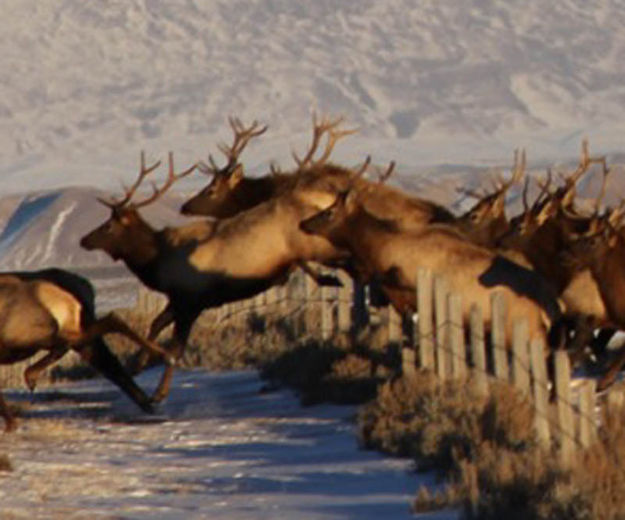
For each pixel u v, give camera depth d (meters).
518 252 87.56
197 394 102.25
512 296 81.88
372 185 97.00
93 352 91.12
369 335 103.31
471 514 53.78
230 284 97.62
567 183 87.94
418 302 81.56
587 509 51.44
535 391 64.19
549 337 82.88
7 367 120.75
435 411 71.81
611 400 64.44
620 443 58.72
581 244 81.75
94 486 64.75
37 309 82.19
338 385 91.88
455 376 78.44
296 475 66.94
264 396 97.56
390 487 62.22
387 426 73.62
